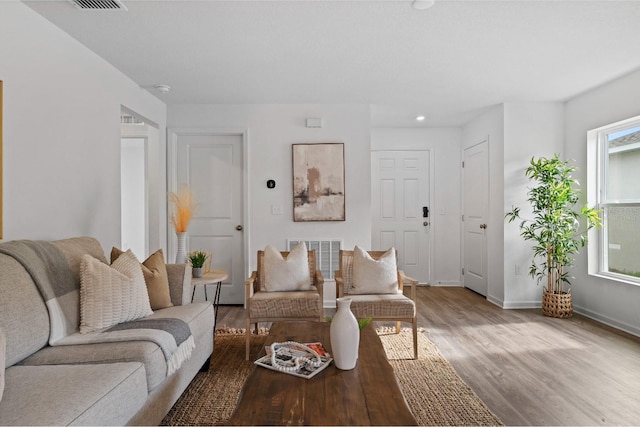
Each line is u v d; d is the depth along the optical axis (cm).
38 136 248
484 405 223
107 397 144
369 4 239
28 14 239
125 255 241
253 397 145
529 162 456
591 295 413
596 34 280
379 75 366
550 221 413
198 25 266
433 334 356
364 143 464
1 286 172
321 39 288
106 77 329
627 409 218
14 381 151
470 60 329
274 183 464
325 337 220
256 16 254
